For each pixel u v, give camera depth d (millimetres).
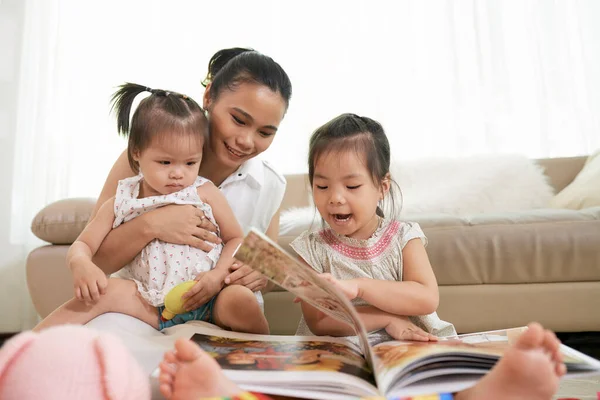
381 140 1058
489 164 2260
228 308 967
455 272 1553
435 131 2615
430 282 1005
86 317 979
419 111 2629
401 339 903
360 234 1096
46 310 1609
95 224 1089
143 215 1074
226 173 1277
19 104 2521
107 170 2643
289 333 1622
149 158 1062
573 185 2082
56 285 1596
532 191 2164
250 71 1084
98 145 2646
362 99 2668
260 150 1137
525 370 565
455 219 1623
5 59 2525
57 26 2637
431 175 2268
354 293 892
